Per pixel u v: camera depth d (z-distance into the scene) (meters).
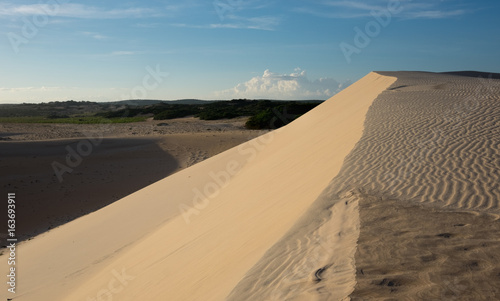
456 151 8.88
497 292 3.55
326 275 4.11
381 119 13.53
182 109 84.75
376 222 5.42
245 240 6.82
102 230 14.38
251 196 10.91
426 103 15.65
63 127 53.00
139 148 35.12
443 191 6.62
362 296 3.55
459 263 4.12
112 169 28.83
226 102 97.31
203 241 8.30
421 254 4.36
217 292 4.87
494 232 4.92
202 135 41.53
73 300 8.34
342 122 17.12
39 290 9.99
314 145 14.83
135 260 9.72
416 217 5.53
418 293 3.57
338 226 5.50
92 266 10.94
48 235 15.95
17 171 26.20
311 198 7.18
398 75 30.44
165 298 5.93
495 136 9.86
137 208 16.14
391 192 6.71
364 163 8.64
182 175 20.22
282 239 5.51
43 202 21.64
